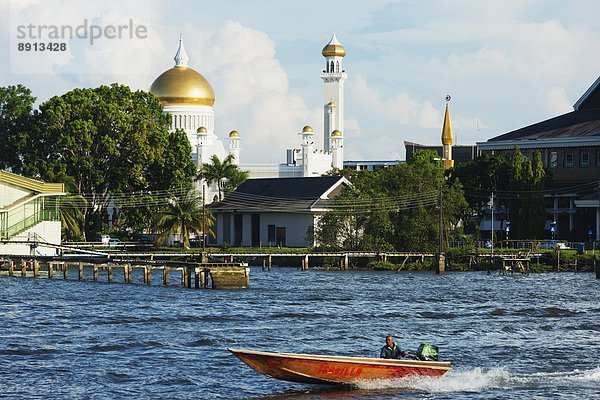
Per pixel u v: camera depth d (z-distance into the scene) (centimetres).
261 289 12350
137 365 6900
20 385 6294
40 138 19275
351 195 18050
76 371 6688
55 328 8512
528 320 9500
